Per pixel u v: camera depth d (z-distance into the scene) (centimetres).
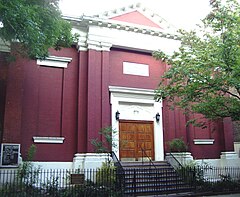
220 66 1345
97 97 1809
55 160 1705
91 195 1318
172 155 1864
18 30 1084
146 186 1498
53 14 1283
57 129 1756
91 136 1727
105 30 1922
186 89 1431
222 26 1368
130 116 1961
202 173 1791
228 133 2216
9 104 1600
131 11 2042
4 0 1011
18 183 1403
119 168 1552
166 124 2031
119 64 1992
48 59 1803
